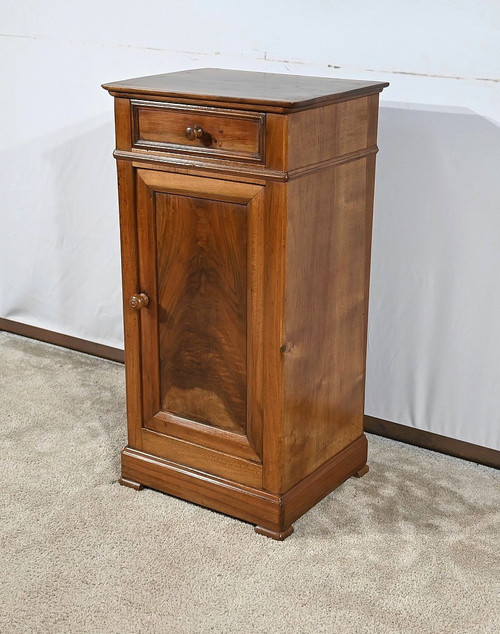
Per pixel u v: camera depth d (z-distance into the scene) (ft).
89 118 8.97
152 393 6.90
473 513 6.82
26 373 9.23
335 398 6.86
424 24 6.95
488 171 6.96
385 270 7.63
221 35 8.02
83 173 9.18
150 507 6.86
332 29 7.38
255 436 6.44
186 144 6.11
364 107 6.36
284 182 5.71
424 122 7.13
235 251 6.13
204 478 6.75
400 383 7.85
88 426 8.11
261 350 6.21
